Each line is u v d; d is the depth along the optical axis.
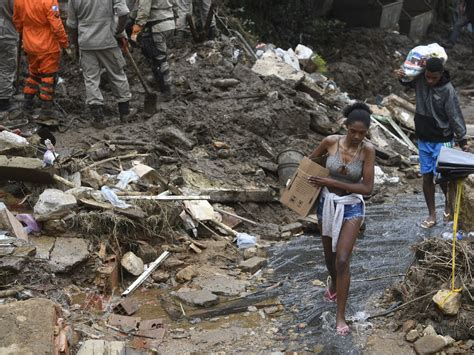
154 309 5.65
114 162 7.73
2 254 5.62
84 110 9.42
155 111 9.09
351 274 6.22
